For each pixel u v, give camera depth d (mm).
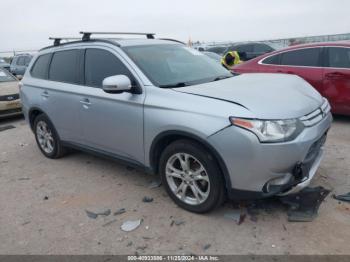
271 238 3215
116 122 4160
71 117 4863
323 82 6781
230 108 3223
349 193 3879
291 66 7211
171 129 3541
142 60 4168
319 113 3578
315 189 3881
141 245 3264
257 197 3250
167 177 3828
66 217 3844
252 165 3123
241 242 3193
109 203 4078
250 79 4258
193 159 3580
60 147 5508
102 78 4414
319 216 3492
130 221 3656
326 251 3004
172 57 4504
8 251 3311
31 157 5965
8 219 3887
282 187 3244
